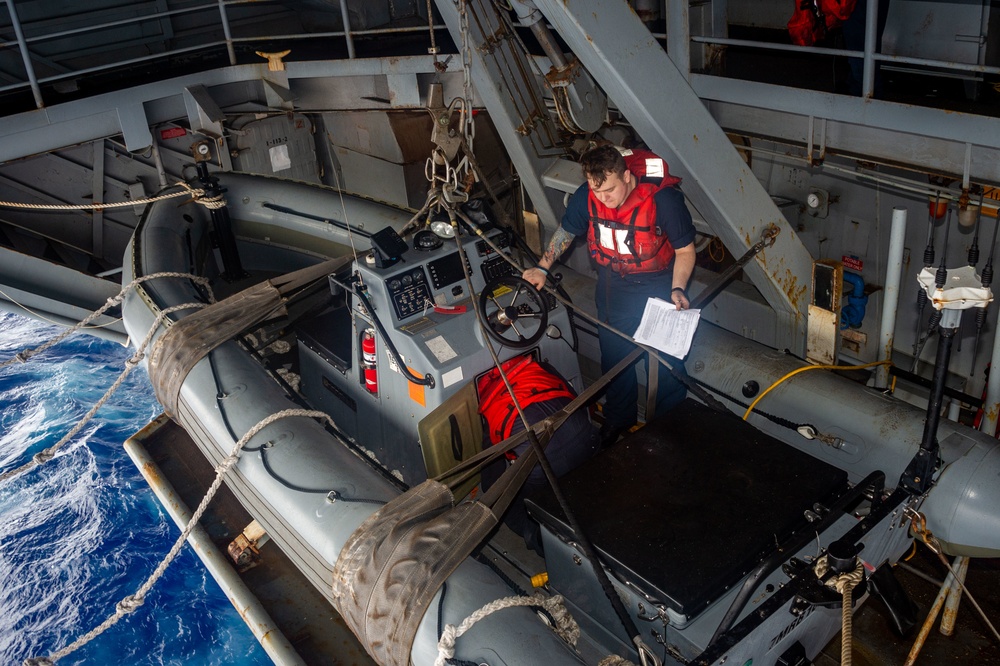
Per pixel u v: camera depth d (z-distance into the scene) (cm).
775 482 238
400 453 328
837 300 317
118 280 570
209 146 567
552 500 241
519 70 365
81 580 543
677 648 218
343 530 254
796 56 429
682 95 291
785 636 222
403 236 324
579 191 303
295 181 504
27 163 526
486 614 217
